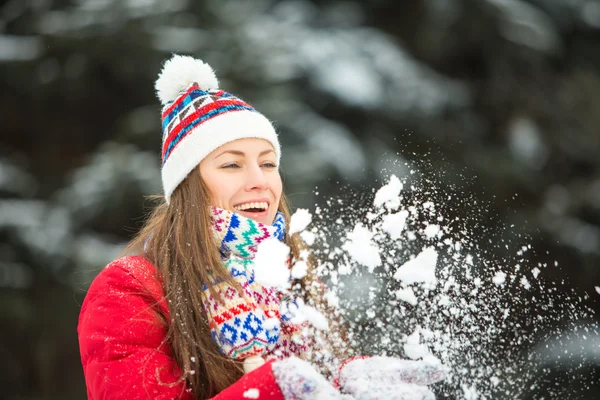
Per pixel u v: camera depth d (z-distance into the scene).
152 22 15.91
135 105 16.70
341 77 18.12
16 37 16.73
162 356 3.02
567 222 18.98
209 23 16.64
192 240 3.29
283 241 3.73
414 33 20.94
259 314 3.15
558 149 21.06
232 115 3.53
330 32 20.22
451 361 3.21
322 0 21.52
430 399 2.93
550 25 21.94
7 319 14.87
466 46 20.50
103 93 16.48
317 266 3.71
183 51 16.00
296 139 15.91
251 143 3.53
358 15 21.38
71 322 15.23
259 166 3.57
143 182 15.07
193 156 3.46
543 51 20.31
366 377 2.95
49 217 15.75
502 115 20.78
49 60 16.22
